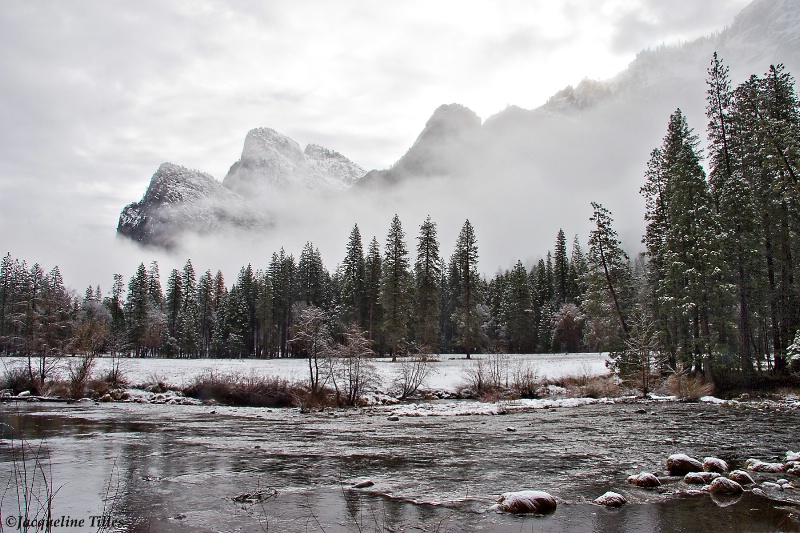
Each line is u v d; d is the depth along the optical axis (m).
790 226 33.38
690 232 35.94
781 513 9.01
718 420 21.17
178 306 91.88
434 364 43.34
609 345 45.12
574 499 10.16
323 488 11.16
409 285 62.09
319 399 29.88
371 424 22.23
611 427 19.95
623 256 46.34
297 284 88.81
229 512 9.38
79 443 17.12
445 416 25.16
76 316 79.94
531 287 86.62
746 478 11.10
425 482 11.65
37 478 11.95
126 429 20.61
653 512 9.21
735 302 35.50
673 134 43.12
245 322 85.44
